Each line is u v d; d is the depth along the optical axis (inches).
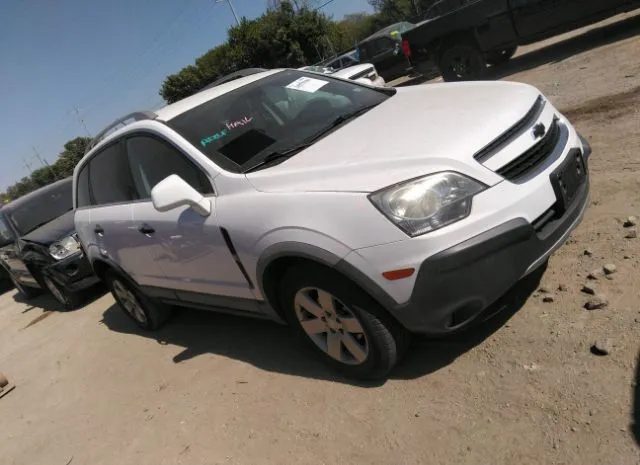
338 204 107.3
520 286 133.9
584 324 112.5
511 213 103.3
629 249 130.2
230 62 1852.9
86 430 160.4
